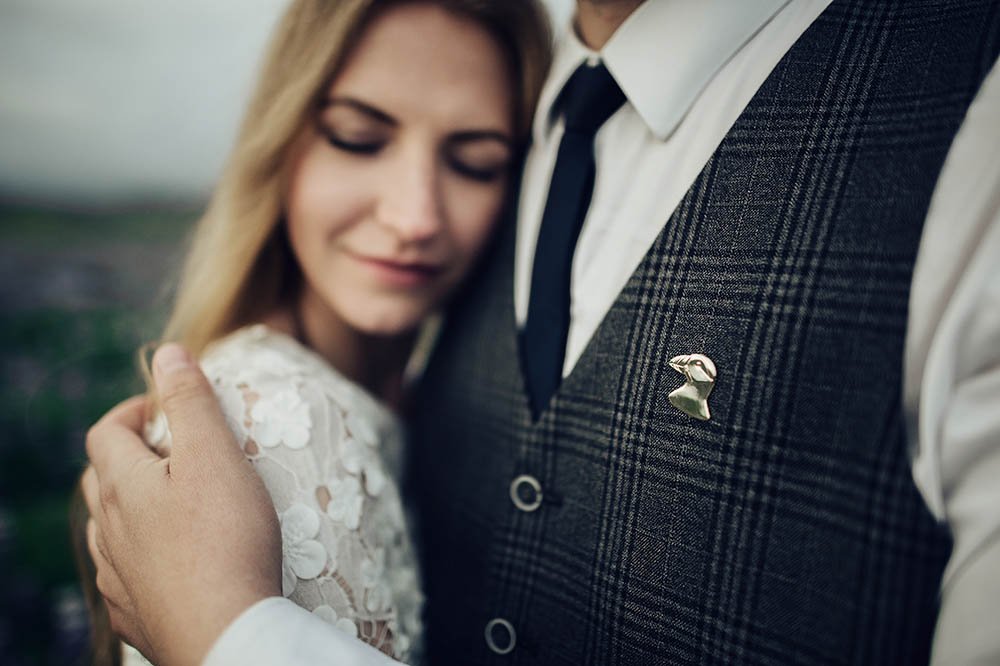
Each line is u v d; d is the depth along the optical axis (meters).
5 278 4.54
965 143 0.51
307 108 0.93
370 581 0.74
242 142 1.08
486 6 0.90
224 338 1.05
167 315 1.41
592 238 0.79
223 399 0.79
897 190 0.53
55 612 1.98
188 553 0.58
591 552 0.69
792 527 0.56
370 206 0.93
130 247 5.45
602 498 0.69
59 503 2.57
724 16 0.68
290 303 1.12
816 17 0.63
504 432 0.82
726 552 0.59
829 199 0.57
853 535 0.52
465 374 0.93
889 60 0.57
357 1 0.87
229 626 0.54
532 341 0.82
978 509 0.47
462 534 0.88
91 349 3.45
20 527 2.34
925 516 0.50
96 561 0.73
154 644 0.58
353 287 0.97
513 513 0.79
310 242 0.99
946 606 0.48
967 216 0.50
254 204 1.02
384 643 0.74
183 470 0.64
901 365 0.51
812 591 0.54
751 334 0.59
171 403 0.71
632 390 0.67
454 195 0.95
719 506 0.60
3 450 2.67
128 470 0.67
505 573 0.79
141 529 0.61
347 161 0.94
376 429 0.95
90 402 3.09
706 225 0.65
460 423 0.92
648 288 0.68
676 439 0.63
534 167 0.95
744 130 0.64
